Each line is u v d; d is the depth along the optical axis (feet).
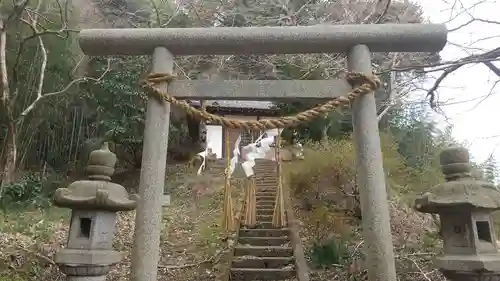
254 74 30.58
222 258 24.00
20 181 36.06
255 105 56.08
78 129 47.50
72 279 9.89
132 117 45.06
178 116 55.31
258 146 44.34
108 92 45.01
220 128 59.47
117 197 10.55
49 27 39.29
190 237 29.35
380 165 10.19
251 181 26.78
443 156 10.44
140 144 47.57
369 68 10.85
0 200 31.81
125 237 28.35
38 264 21.48
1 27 32.50
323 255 22.88
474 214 9.35
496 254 9.19
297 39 11.05
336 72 23.58
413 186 29.22
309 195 31.12
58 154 46.44
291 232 25.90
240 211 28.07
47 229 26.21
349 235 24.30
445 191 9.59
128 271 23.26
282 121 10.16
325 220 25.41
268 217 28.78
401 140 38.01
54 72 41.04
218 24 31.32
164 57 11.30
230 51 11.46
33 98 39.37
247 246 24.64
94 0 42.57
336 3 25.04
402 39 10.89
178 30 11.40
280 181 20.74
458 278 9.05
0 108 36.99
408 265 20.26
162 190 10.43
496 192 9.43
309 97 10.82
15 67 35.24
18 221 27.61
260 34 11.11
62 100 43.24
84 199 10.12
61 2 39.75
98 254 9.96
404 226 24.54
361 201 10.09
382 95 30.58
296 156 38.96
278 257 23.40
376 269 9.39
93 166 11.19
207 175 46.50
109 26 42.29
